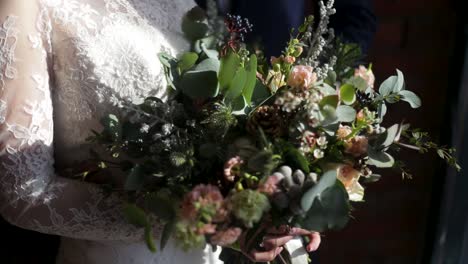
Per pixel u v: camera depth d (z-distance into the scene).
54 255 1.60
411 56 1.81
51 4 0.94
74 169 1.00
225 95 0.89
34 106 0.92
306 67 0.87
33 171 0.94
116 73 0.96
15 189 0.93
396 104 1.82
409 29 1.79
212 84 0.90
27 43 0.91
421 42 1.80
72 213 0.96
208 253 1.13
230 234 0.78
